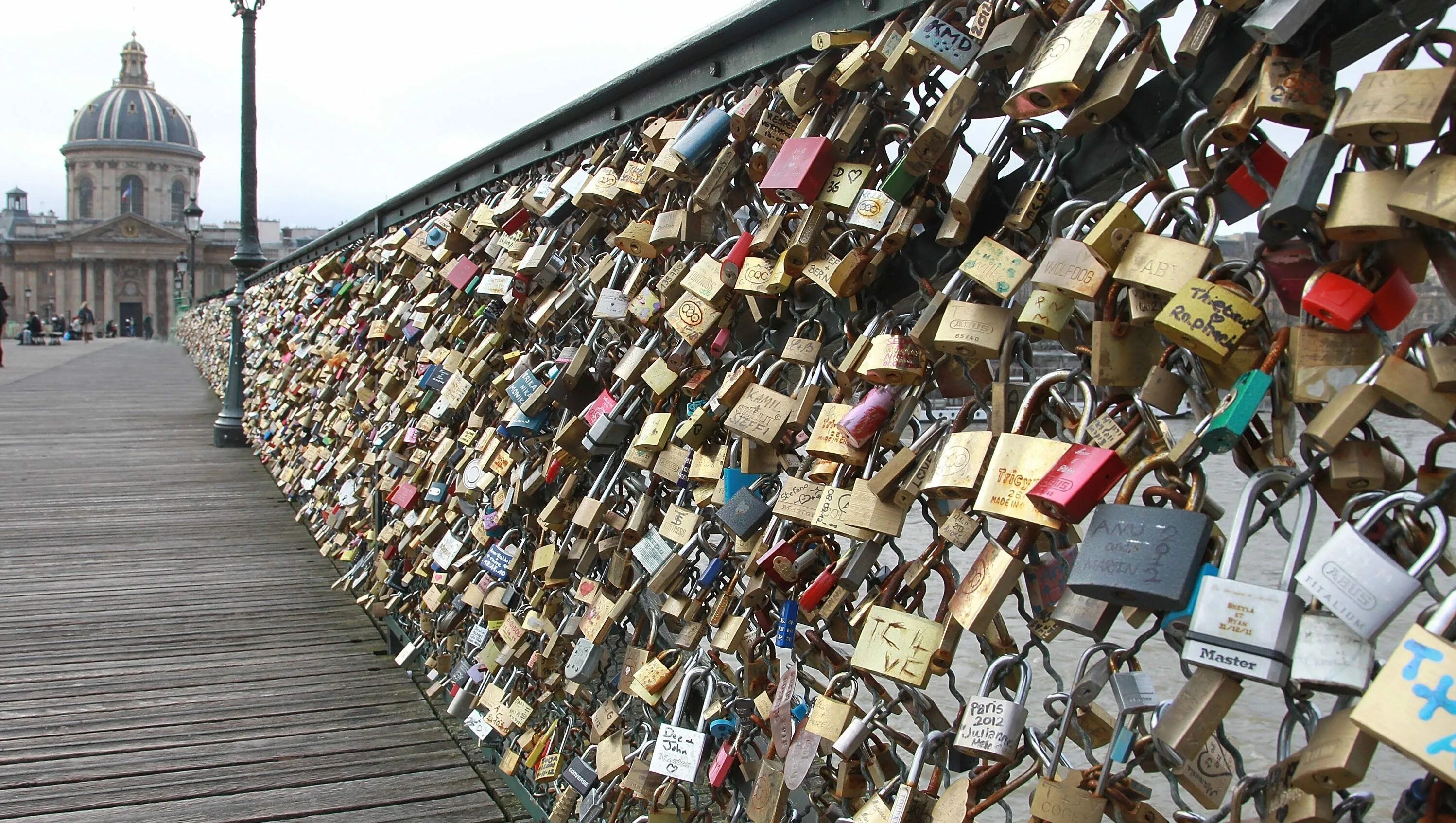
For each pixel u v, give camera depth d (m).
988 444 1.14
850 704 1.39
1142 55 1.03
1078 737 1.22
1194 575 0.89
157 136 130.50
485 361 3.06
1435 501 0.80
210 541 6.19
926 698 1.27
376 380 4.84
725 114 1.80
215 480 8.48
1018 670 1.30
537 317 2.59
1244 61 0.96
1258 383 0.88
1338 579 0.80
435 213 4.17
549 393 2.40
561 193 2.54
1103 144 1.12
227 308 11.74
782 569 1.49
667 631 2.15
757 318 1.71
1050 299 1.08
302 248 8.88
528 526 2.74
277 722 3.40
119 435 11.52
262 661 4.03
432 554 3.48
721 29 1.75
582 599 2.28
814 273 1.46
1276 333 0.91
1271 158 0.96
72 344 52.53
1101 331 1.02
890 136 1.42
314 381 6.53
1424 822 0.79
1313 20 0.90
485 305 3.22
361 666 3.98
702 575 1.73
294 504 7.39
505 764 2.77
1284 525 0.96
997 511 1.05
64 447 10.44
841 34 1.41
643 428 1.96
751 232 1.76
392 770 3.04
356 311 5.27
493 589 2.91
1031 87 1.08
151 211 130.25
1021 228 1.18
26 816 2.73
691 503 1.92
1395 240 0.85
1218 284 0.93
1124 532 0.93
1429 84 0.79
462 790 2.91
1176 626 1.03
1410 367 0.81
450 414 3.23
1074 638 3.44
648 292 2.05
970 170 1.21
